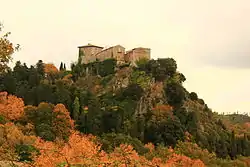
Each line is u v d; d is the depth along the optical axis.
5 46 23.55
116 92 163.88
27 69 164.12
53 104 129.00
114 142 97.38
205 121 158.62
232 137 144.50
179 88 162.75
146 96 158.12
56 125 111.81
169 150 109.94
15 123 111.81
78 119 133.38
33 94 142.75
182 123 145.12
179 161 94.56
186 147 121.62
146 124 139.00
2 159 16.56
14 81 144.88
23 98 142.00
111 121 132.38
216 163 116.00
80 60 196.12
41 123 112.19
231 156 139.75
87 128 129.38
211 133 147.38
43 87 144.25
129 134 132.50
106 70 181.25
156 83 166.75
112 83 171.12
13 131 70.12
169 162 82.44
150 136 135.00
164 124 135.38
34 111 116.31
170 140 131.62
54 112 115.19
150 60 176.12
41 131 106.62
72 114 137.62
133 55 185.50
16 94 142.88
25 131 102.69
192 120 146.75
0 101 120.88
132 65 179.38
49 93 142.75
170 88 163.88
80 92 151.88
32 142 68.38
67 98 142.62
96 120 131.00
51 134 106.25
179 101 160.00
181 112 150.12
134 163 16.17
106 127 131.75
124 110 145.12
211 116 168.38
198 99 175.00
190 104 164.75
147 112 151.25
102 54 192.75
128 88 158.12
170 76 171.25
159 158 89.31
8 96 128.00
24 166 17.06
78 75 184.50
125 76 171.62
